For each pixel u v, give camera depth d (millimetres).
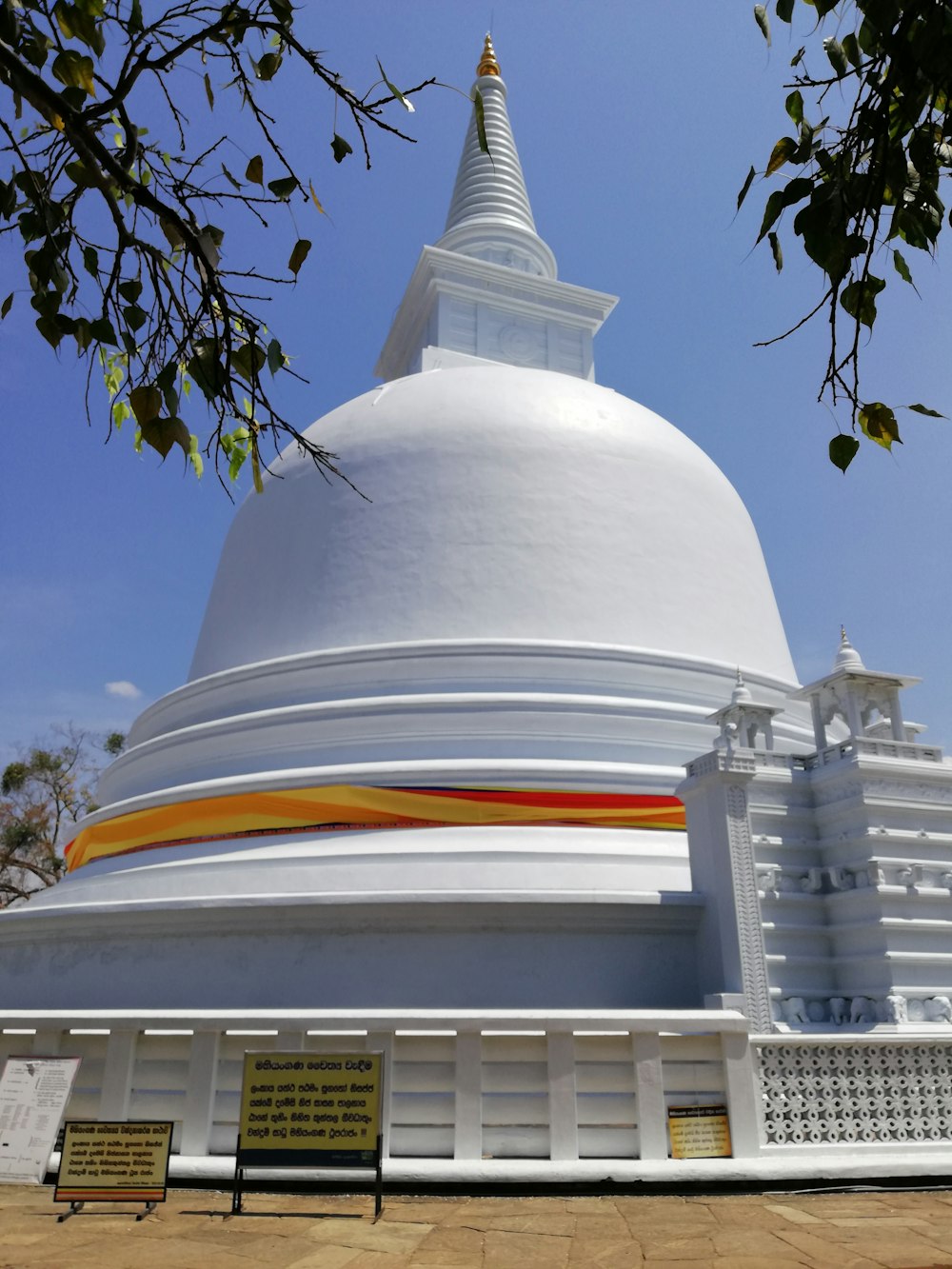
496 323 26953
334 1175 8164
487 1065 8812
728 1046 8938
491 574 17578
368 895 12031
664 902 12008
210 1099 8852
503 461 18703
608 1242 6312
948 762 12867
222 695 17859
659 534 18844
